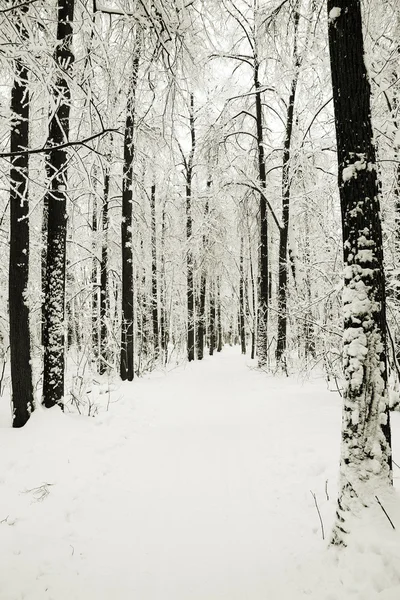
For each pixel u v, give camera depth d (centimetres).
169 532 372
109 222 1370
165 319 2647
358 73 333
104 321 1300
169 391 1103
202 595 290
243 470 507
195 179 1964
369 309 326
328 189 1030
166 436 669
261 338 1491
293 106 1291
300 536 355
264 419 745
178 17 495
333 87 348
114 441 620
